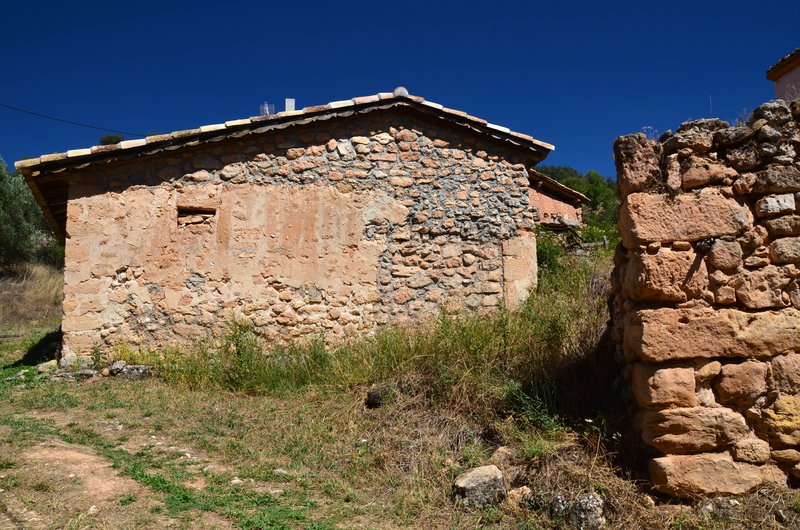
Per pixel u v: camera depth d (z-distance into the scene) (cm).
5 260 2216
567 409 478
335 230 896
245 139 874
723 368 398
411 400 568
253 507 402
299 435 551
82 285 816
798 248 407
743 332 397
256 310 860
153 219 842
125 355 807
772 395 396
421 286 916
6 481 400
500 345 612
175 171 853
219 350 817
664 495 393
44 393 688
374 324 893
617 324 478
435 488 442
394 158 928
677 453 392
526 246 961
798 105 424
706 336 397
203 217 861
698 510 380
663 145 428
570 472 411
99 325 817
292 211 884
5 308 1772
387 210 918
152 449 513
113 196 833
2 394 689
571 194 1596
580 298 716
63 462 445
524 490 416
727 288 403
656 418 395
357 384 654
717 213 408
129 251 833
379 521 398
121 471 443
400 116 937
